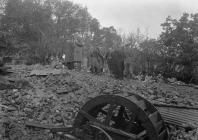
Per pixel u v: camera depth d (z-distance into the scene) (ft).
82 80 41.65
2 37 53.83
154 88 45.16
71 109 29.96
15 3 124.16
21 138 23.00
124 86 42.16
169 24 78.18
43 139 23.41
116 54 49.26
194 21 76.43
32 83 36.99
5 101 29.19
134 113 22.27
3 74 38.99
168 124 26.50
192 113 30.53
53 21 146.41
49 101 31.04
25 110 27.96
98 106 23.94
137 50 69.10
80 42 56.70
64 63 57.11
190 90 50.90
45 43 81.97
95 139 22.63
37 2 134.41
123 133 22.16
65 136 23.67
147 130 21.89
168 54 74.43
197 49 72.28
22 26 119.03
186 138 24.61
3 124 24.29
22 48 82.99
